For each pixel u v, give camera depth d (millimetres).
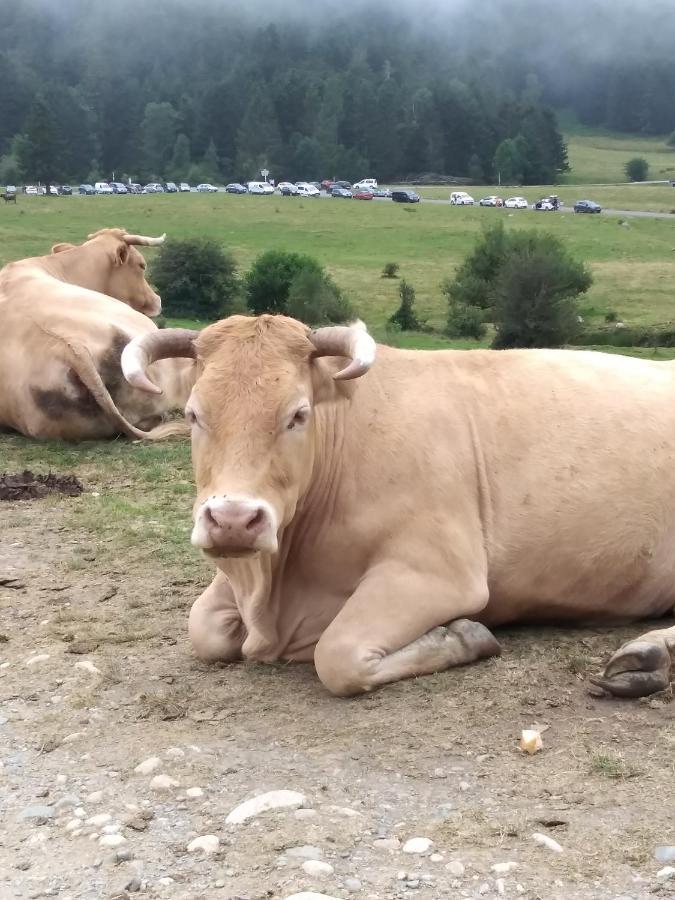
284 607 5250
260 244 94750
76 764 4297
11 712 4895
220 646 5367
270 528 4336
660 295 70125
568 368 5773
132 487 9492
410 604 4910
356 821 3674
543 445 5410
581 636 5516
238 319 4906
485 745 4254
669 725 4379
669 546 5590
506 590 5355
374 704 4684
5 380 11688
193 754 4297
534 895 3191
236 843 3572
